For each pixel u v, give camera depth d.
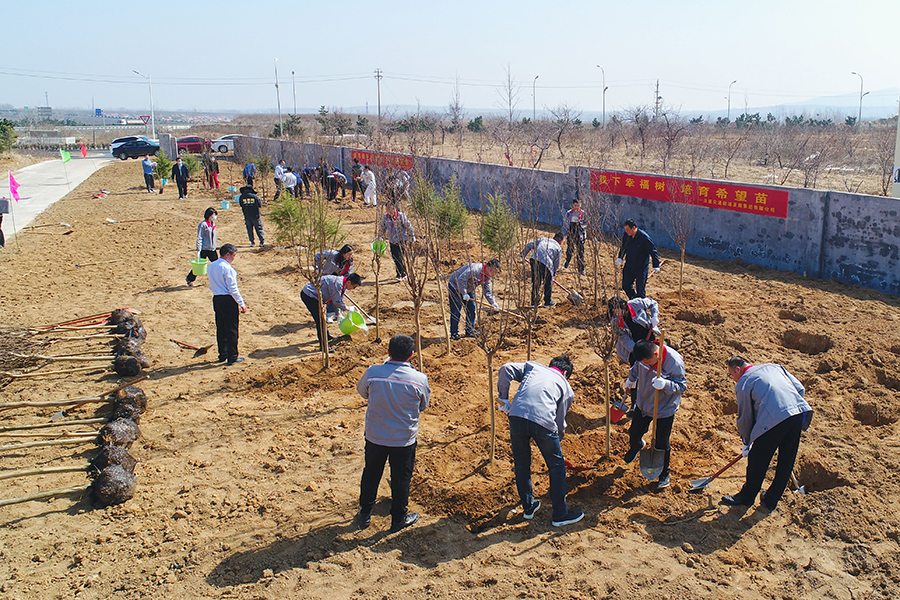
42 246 16.06
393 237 11.56
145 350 9.03
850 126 55.50
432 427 6.71
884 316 9.60
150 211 21.61
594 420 6.86
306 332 9.82
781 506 5.19
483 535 4.95
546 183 17.89
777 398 4.94
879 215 11.05
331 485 5.70
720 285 11.87
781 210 12.66
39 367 8.20
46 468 5.66
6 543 4.87
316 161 29.88
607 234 15.71
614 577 4.41
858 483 5.38
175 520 5.20
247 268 13.94
